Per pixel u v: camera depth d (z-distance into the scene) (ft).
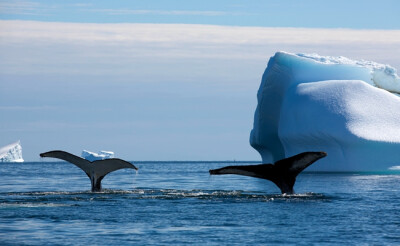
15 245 168.25
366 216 228.63
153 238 181.06
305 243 173.58
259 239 179.63
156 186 466.70
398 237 183.21
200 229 197.88
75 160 298.97
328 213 236.63
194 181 576.20
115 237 182.39
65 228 198.70
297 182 482.28
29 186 483.92
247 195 309.63
